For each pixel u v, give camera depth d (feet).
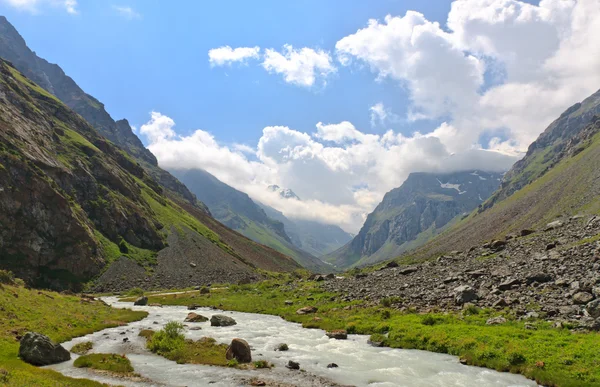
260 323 179.52
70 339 134.10
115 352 119.44
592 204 361.92
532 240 217.56
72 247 406.82
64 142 631.97
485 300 146.51
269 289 322.55
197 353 114.83
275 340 136.77
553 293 131.75
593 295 118.11
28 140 472.03
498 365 94.48
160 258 533.55
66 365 101.71
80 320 160.97
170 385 85.66
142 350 122.42
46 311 153.79
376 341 128.36
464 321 129.90
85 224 461.78
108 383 85.87
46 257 380.99
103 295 372.79
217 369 99.40
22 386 67.82
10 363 90.89
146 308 252.21
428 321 135.64
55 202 412.77
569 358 86.69
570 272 141.49
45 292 208.54
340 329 150.30
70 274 391.86
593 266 138.10
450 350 109.81
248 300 269.03
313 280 336.08
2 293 150.10
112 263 455.22
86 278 405.80
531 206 585.22
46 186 410.93
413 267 242.17
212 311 234.99
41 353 100.78
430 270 225.35
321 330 156.97
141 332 149.38
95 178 602.85
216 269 556.92
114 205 554.05
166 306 269.44
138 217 582.35
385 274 254.88
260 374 94.22
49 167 466.29
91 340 135.85
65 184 495.41
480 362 98.32
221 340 136.67
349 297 209.77
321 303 213.87
